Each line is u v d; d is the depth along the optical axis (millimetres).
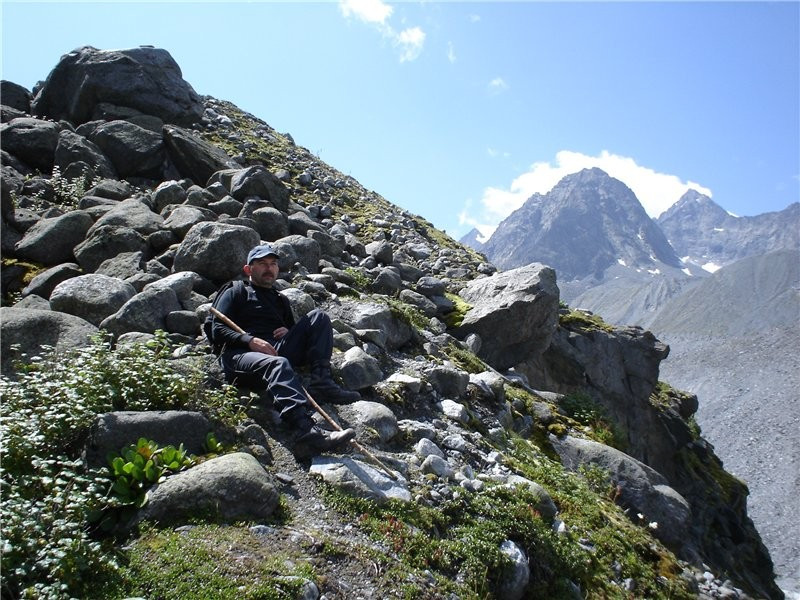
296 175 9961
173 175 7801
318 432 3195
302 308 4574
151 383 3188
